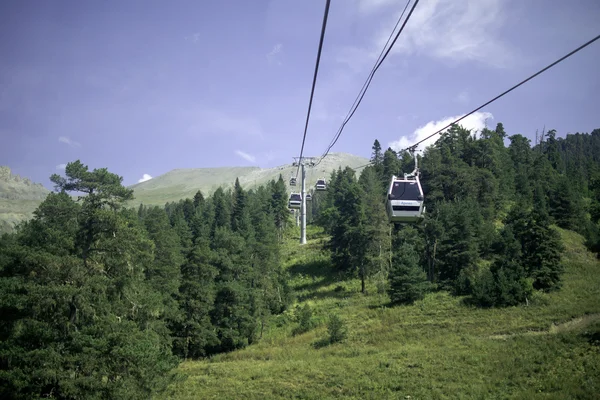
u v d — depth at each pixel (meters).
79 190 30.75
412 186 23.27
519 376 29.44
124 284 29.73
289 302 69.00
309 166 103.12
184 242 68.94
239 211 101.31
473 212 75.31
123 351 26.00
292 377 37.06
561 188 88.69
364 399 29.80
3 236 38.41
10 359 26.16
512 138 144.75
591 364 28.59
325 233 112.69
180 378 34.34
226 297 57.03
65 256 27.84
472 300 55.25
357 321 56.06
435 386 30.17
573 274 63.81
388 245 71.50
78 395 24.92
